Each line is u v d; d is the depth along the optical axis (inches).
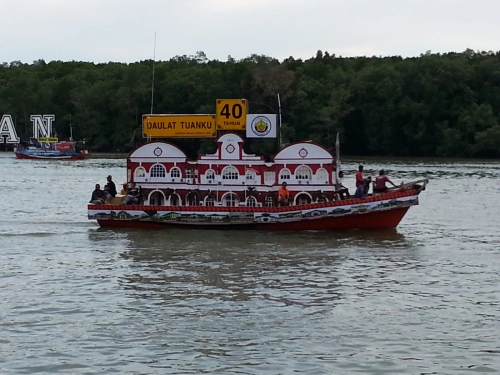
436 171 4532.5
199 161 1886.1
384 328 1046.4
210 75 7027.6
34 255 1578.5
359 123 6550.2
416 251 1624.0
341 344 981.8
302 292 1240.2
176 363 917.2
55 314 1114.1
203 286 1282.0
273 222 1831.9
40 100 7706.7
